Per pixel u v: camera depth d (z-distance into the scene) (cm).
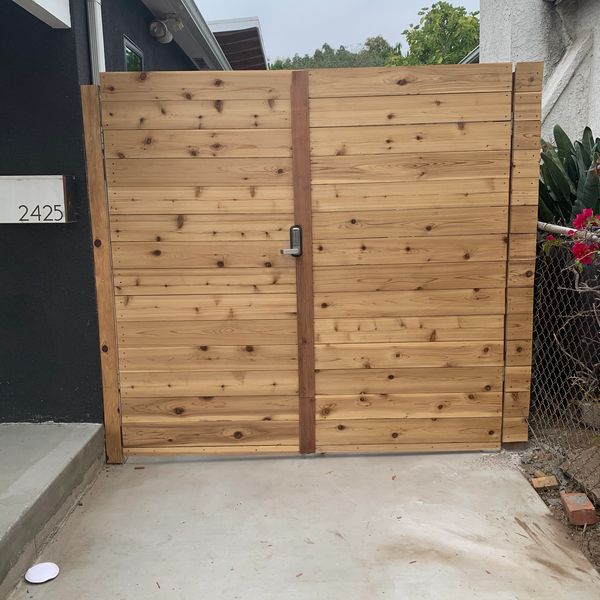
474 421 328
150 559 240
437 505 277
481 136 304
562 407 349
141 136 302
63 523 266
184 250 312
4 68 296
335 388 324
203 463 325
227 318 318
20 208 295
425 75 299
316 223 310
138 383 321
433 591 219
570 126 527
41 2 258
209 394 323
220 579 228
